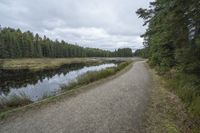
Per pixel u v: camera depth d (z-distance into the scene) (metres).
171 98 9.34
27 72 29.12
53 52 92.69
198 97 7.67
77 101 8.76
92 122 6.30
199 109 6.91
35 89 15.77
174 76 13.28
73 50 113.25
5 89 15.99
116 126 6.02
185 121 6.51
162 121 6.46
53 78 22.17
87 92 10.70
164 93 10.53
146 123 6.29
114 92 10.80
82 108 7.74
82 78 14.95
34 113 7.09
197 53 7.92
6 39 64.00
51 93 11.80
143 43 45.22
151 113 7.24
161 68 18.80
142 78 16.89
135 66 33.22
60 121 6.36
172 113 7.25
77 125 6.06
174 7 8.37
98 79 15.90
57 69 34.75
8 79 21.70
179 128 5.96
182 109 7.69
